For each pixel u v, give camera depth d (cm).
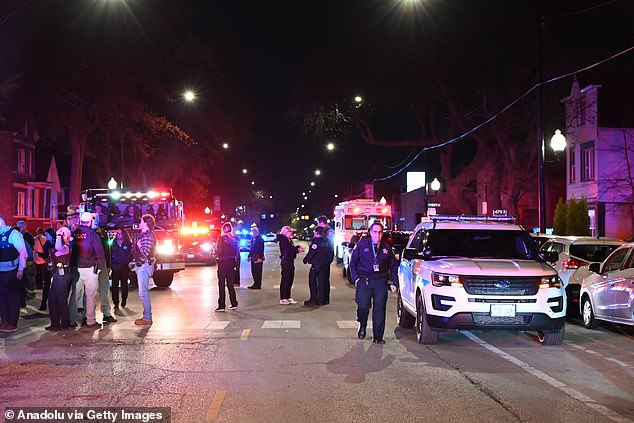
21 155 4709
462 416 727
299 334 1276
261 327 1367
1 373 938
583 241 1622
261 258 2247
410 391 835
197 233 3581
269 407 759
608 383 888
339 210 3581
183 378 903
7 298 1311
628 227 3488
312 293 1761
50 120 3859
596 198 3503
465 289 1102
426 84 3703
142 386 859
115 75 3812
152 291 2169
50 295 1328
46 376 918
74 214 1374
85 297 1381
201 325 1395
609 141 3516
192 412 740
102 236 1482
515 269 1124
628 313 1226
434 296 1121
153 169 5475
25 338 1234
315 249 1758
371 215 3316
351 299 1919
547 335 1159
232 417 721
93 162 5303
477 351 1108
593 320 1372
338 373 935
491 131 3716
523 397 810
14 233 1317
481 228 1273
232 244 1659
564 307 1134
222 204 7769
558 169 4538
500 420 713
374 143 3978
